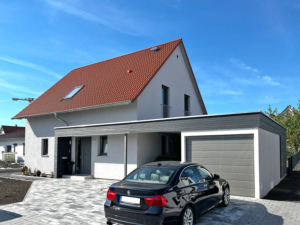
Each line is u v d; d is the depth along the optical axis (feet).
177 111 53.57
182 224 17.12
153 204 16.03
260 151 29.27
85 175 48.29
